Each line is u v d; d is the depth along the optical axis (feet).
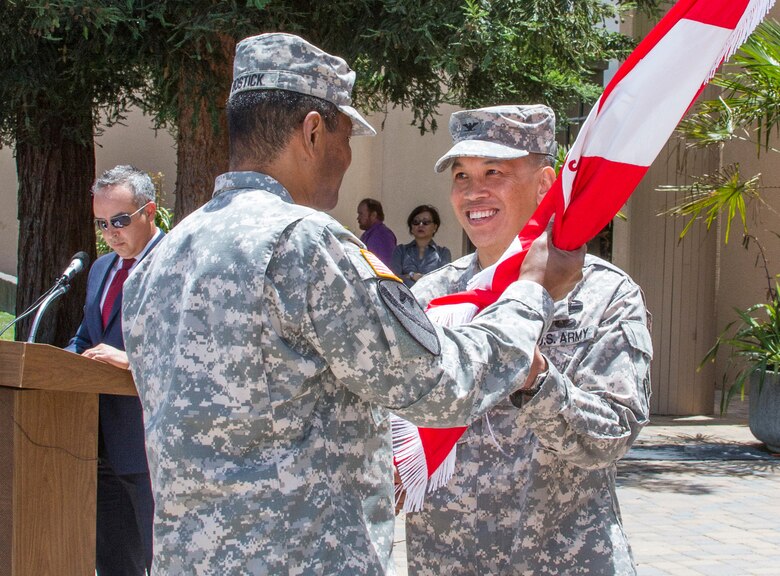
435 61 16.96
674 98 5.81
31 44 18.10
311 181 5.66
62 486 7.92
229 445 4.98
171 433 5.02
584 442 6.34
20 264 25.57
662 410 29.01
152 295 5.51
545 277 5.93
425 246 28.66
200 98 18.22
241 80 5.64
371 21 17.46
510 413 6.84
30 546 7.66
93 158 26.16
